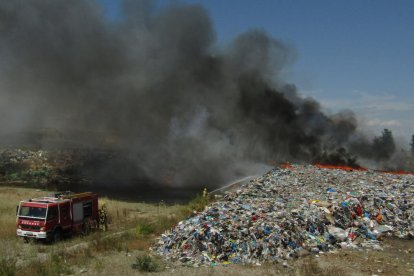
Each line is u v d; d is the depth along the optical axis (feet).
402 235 47.70
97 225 63.46
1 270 35.27
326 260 38.11
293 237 42.01
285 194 64.39
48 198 58.29
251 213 48.57
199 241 41.22
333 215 49.01
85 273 35.60
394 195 61.36
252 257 38.91
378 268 35.37
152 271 35.83
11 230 59.21
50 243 53.11
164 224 59.47
